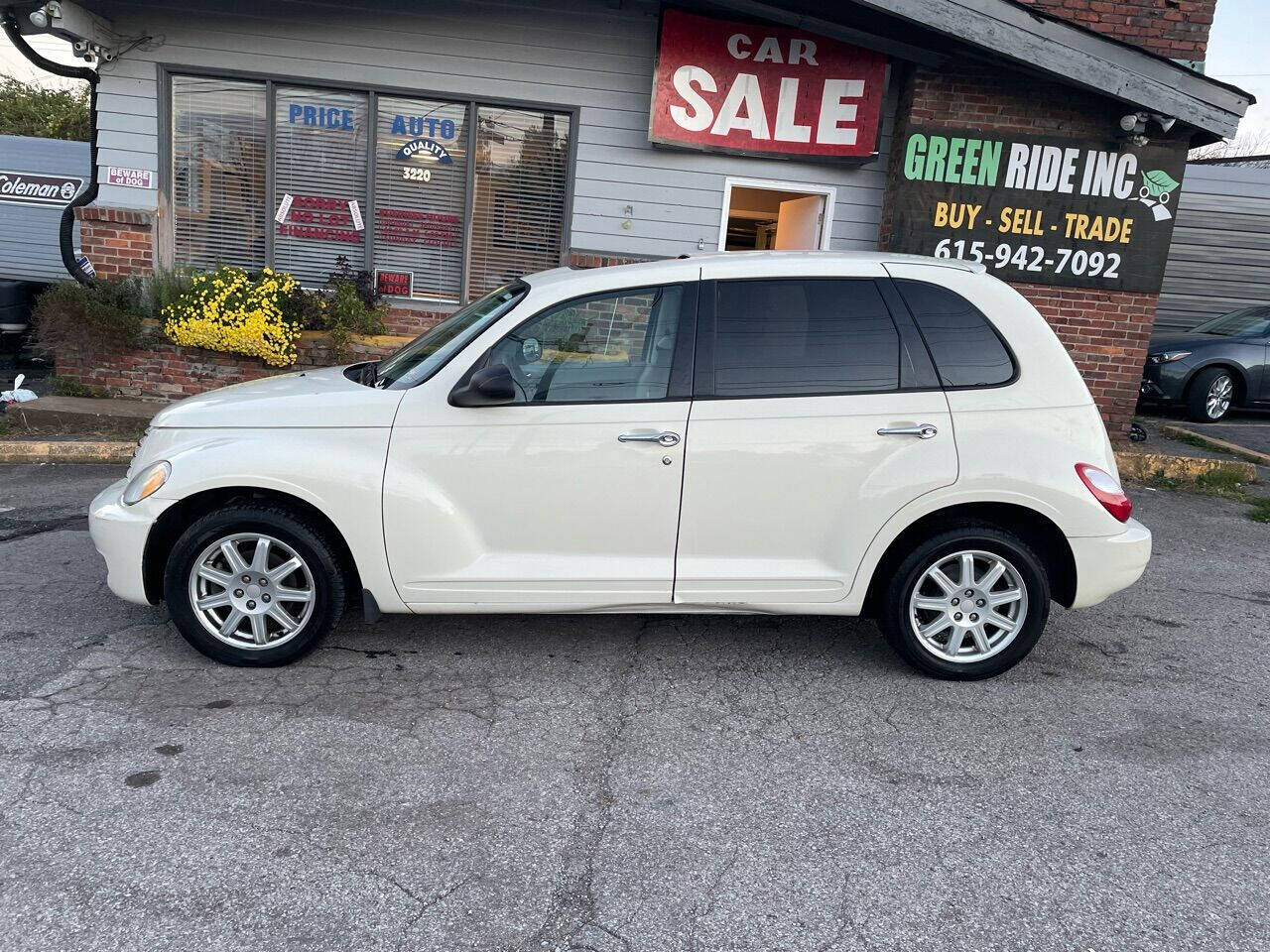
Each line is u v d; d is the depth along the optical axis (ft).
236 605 13.24
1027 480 13.05
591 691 13.28
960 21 25.39
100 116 28.94
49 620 14.99
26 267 42.88
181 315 28.07
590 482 12.97
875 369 13.25
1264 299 49.73
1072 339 30.07
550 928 8.47
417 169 30.35
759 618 16.46
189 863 9.16
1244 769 11.76
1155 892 9.25
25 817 9.75
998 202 29.14
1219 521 24.59
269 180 30.07
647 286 13.30
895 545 13.74
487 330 13.19
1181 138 28.63
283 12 28.63
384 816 10.07
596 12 29.22
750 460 12.99
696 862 9.51
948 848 9.88
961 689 13.78
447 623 15.65
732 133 29.58
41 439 26.05
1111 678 14.43
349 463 12.80
